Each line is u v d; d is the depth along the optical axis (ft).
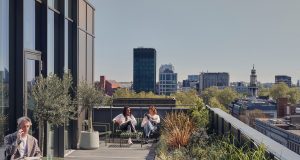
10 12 31.12
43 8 37.40
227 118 37.52
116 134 51.55
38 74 36.01
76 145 47.29
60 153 41.65
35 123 34.60
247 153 21.63
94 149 46.78
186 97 554.05
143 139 51.19
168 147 40.42
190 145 37.99
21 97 31.65
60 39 42.70
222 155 25.85
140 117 57.72
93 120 57.16
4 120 29.99
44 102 31.83
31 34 35.22
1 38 29.58
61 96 33.22
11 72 31.22
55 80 33.35
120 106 62.23
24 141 25.55
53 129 40.86
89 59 56.54
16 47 31.68
